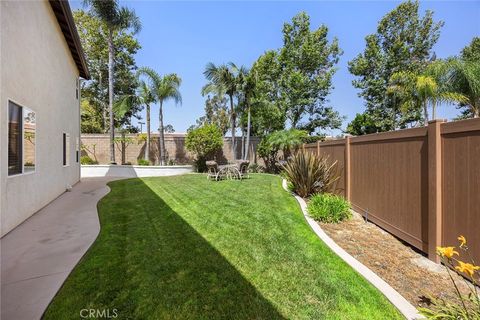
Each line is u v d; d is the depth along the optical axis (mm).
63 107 9320
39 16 6648
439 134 3320
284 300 2594
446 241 3219
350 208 5984
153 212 5977
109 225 5059
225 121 32781
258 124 19406
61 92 9016
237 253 3668
